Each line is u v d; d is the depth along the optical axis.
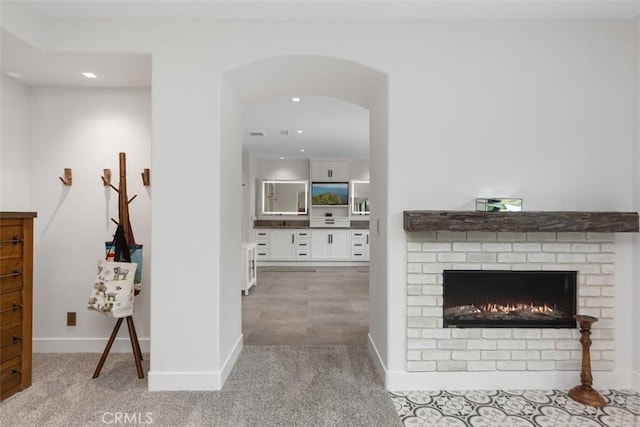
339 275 6.59
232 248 2.67
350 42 2.39
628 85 2.38
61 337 2.90
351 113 4.45
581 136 2.39
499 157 2.39
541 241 2.37
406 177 2.37
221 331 2.38
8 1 2.05
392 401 2.20
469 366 2.36
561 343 2.35
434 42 2.39
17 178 2.79
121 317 2.42
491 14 2.32
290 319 3.90
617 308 2.36
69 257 2.90
